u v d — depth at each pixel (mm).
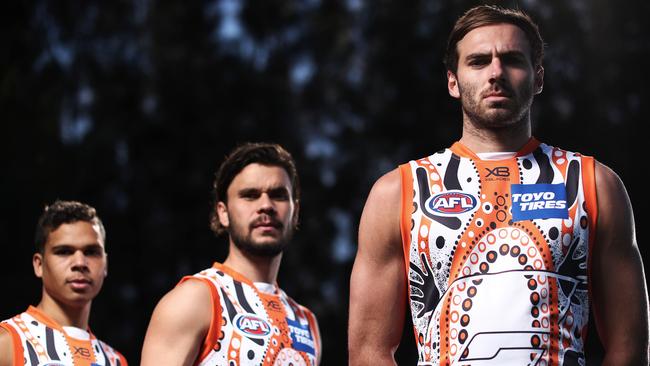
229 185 4922
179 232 14430
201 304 4586
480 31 3410
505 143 3412
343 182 14812
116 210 14367
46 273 5289
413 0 15000
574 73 14039
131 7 15008
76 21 14617
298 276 14375
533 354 3150
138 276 14281
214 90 14891
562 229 3250
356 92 15070
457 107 14672
